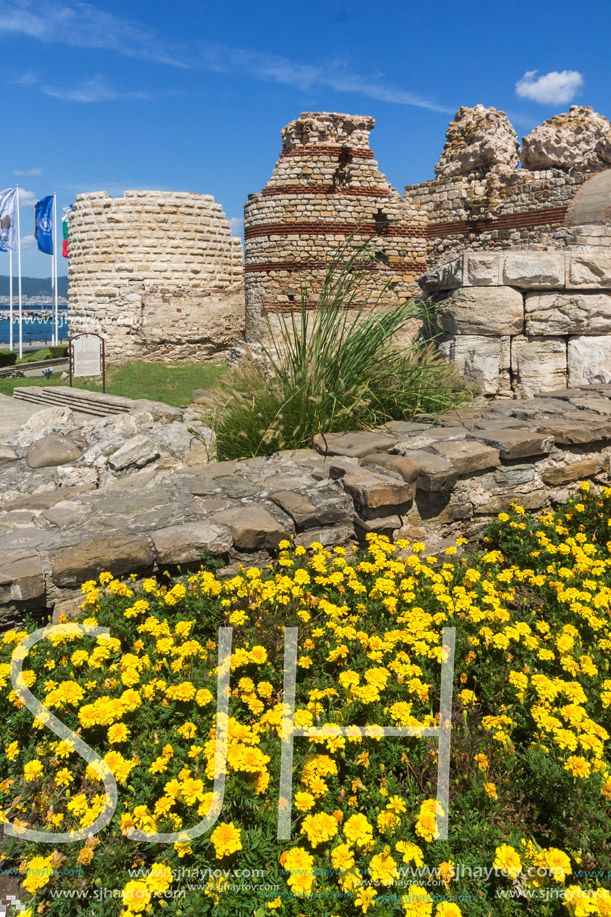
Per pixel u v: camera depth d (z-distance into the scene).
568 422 5.49
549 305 7.45
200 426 7.00
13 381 20.06
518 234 15.55
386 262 17.05
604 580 3.99
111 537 3.61
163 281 22.00
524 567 4.33
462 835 2.19
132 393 16.62
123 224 21.50
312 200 16.56
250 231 17.31
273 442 5.50
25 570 3.19
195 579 3.47
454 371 7.21
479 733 2.64
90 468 6.26
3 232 31.38
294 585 3.35
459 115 16.77
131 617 3.23
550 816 2.35
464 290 7.68
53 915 2.12
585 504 4.99
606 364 7.55
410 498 4.30
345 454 4.98
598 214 10.34
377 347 6.23
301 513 3.95
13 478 6.20
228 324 23.58
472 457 4.58
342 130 16.70
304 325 5.88
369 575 3.73
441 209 16.88
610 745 2.65
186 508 4.13
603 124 15.43
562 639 3.01
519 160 16.41
